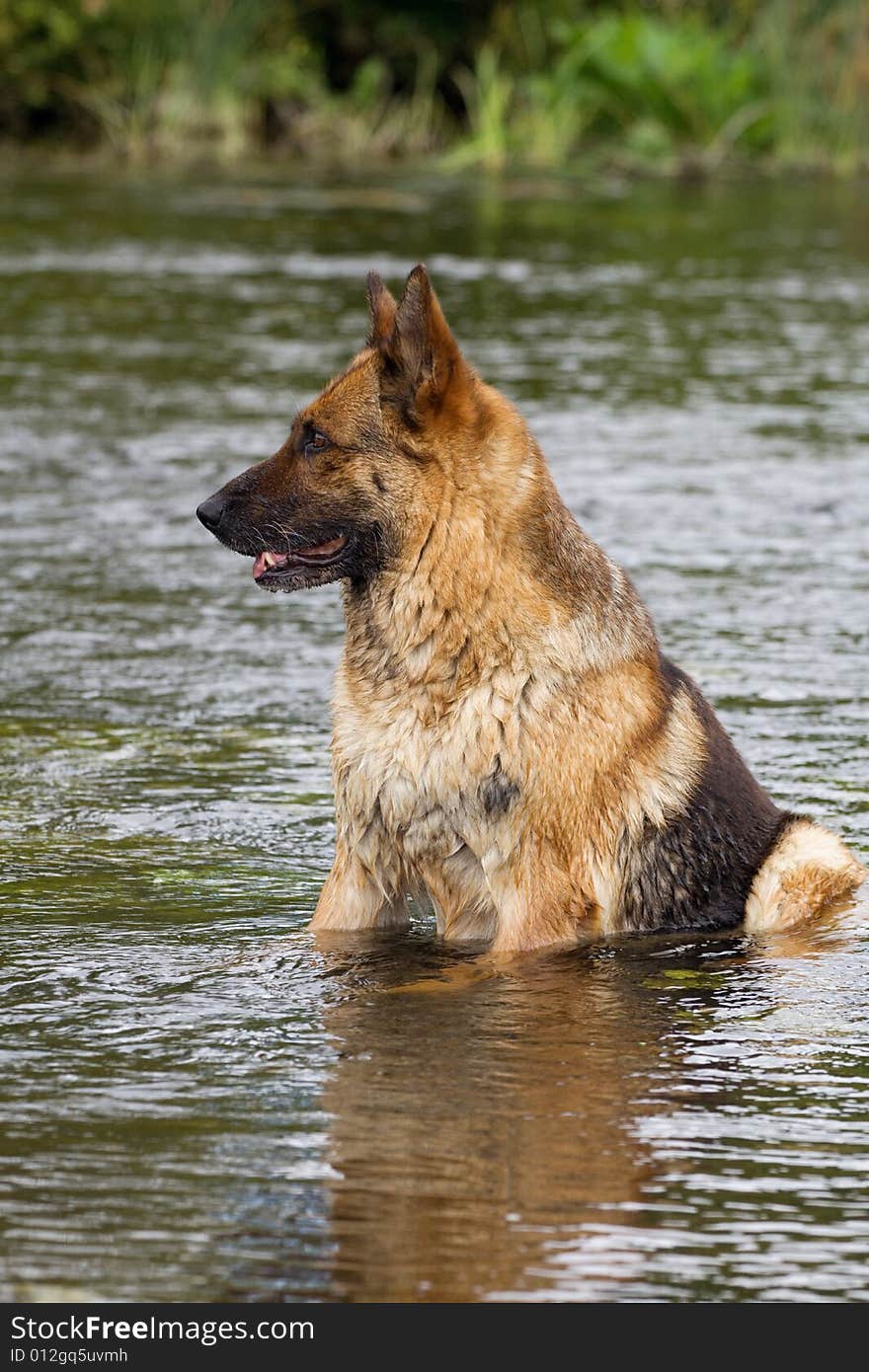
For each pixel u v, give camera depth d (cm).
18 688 1512
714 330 3134
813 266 3759
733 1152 782
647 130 5325
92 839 1203
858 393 2728
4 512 2062
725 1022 940
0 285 3381
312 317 3153
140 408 2547
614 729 1076
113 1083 838
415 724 1044
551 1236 711
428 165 5422
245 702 1498
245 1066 861
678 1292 678
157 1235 705
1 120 5522
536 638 1042
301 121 5734
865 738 1404
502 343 2972
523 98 5691
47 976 975
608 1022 936
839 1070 874
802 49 5297
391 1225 714
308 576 1077
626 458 2327
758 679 1541
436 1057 880
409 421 1044
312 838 1219
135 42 5441
